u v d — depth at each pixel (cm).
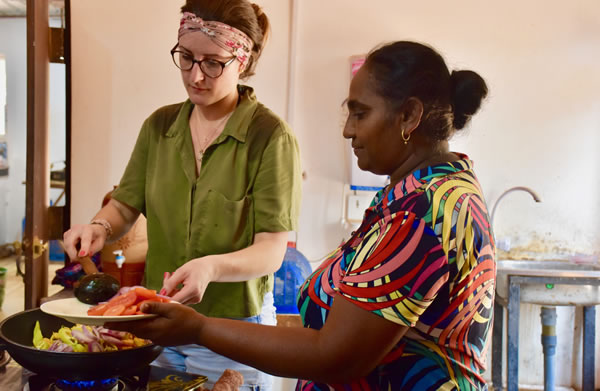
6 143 245
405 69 87
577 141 299
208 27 135
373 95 89
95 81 268
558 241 305
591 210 303
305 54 282
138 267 201
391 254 81
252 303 149
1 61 240
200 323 92
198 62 138
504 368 305
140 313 93
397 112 88
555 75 294
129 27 268
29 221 209
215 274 129
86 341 106
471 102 92
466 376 88
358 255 86
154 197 154
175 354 150
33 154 208
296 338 86
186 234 150
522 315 309
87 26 266
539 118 297
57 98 233
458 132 96
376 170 95
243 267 135
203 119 154
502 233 305
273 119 151
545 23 291
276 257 145
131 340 111
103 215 156
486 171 301
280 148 148
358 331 82
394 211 84
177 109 159
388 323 81
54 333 111
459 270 82
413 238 81
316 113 284
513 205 304
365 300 82
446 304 84
